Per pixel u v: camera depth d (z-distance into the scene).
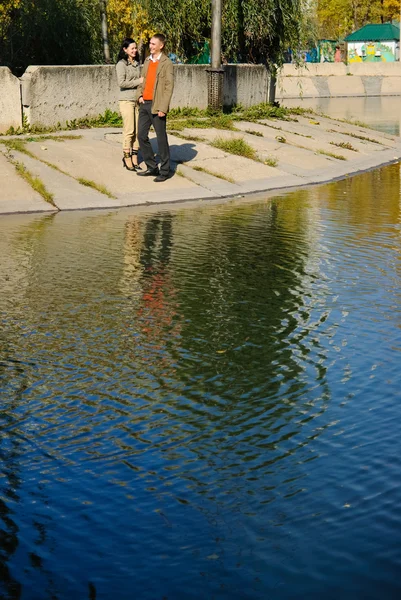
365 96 54.75
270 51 24.88
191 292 9.04
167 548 4.38
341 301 8.76
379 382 6.58
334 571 4.17
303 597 3.98
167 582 4.11
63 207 13.58
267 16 23.64
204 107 21.92
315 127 22.56
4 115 17.19
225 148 17.66
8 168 14.32
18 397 6.35
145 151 15.12
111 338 7.63
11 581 4.13
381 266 10.20
